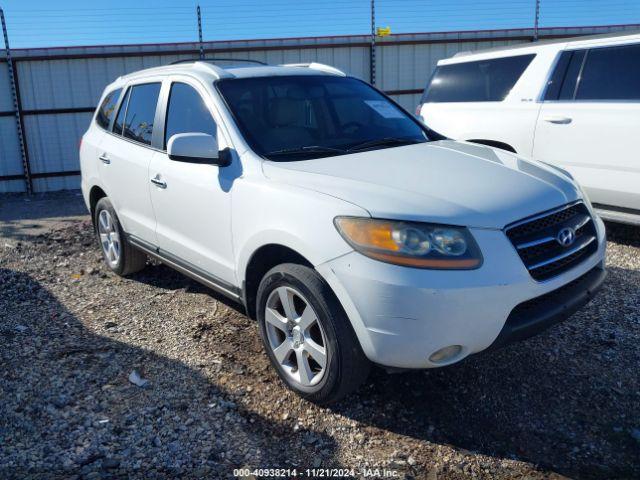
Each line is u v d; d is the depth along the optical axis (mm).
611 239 5957
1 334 4043
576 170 5723
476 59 6875
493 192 2906
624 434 2852
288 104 3850
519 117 6176
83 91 11656
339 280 2715
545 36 12695
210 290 4836
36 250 6496
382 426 2953
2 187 11750
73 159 11914
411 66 12594
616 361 3500
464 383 3307
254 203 3189
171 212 4012
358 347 2826
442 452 2750
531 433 2875
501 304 2627
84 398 3201
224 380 3363
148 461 2689
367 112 4160
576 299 2936
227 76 3926
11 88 11359
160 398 3195
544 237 2877
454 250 2613
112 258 5305
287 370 3201
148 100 4523
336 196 2854
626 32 5582
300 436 2887
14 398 3201
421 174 3090
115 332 4059
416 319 2566
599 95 5582
